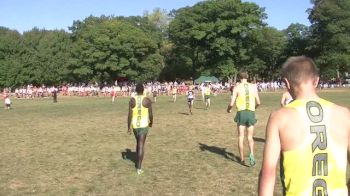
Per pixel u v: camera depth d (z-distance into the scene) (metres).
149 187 10.49
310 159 3.58
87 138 18.95
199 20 94.31
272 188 3.58
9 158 14.42
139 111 12.02
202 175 11.57
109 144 17.12
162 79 110.19
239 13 90.88
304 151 3.58
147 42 92.62
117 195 9.89
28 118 29.77
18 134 20.88
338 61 89.00
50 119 28.62
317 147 3.58
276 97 53.62
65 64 99.19
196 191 10.07
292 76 3.80
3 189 10.52
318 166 3.57
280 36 104.38
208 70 93.69
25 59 100.38
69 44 106.94
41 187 10.67
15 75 97.81
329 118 3.66
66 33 113.50
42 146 16.89
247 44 94.50
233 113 30.86
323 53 92.50
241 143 12.84
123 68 91.31
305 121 3.64
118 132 20.91
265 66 105.38
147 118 12.05
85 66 90.94
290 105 3.75
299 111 3.68
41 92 74.25
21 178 11.61
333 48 91.12
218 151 15.10
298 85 3.80
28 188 10.59
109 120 27.20
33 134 20.78
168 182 10.91
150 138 18.58
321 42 92.56
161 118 27.72
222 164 12.91
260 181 3.61
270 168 3.59
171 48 106.62
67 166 13.02
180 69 107.69
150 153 14.92
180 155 14.45
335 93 61.38
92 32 91.31
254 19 91.44
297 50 100.94
